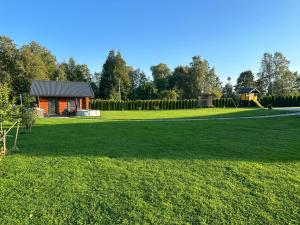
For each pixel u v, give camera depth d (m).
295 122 17.50
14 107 8.57
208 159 7.02
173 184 5.27
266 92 70.25
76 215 4.11
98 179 5.52
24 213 4.15
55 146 8.70
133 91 70.06
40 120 20.23
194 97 68.69
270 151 7.96
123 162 6.71
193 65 69.00
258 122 17.56
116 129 13.51
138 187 5.12
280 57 67.69
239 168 6.24
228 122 17.59
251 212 4.23
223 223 3.93
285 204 4.48
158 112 36.00
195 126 14.90
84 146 8.70
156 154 7.56
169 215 4.13
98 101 48.38
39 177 5.62
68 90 33.78
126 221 3.96
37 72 45.22
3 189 5.00
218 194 4.83
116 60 69.06
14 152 7.78
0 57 44.22
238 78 84.94
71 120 20.91
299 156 7.37
